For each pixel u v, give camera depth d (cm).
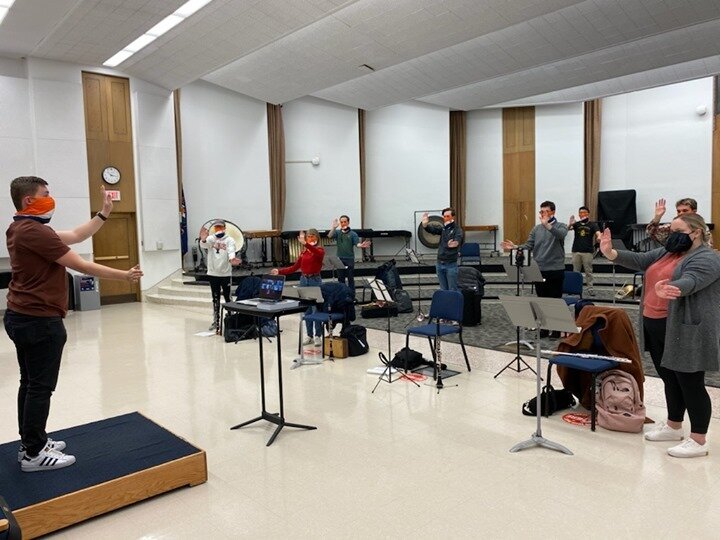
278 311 329
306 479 288
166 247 1027
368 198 1338
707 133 1170
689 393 299
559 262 545
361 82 1085
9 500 237
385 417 380
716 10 736
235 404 415
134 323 782
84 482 253
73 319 823
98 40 807
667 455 308
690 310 289
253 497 269
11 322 257
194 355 579
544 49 881
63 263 254
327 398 425
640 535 229
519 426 359
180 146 1051
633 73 1029
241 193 1152
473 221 1434
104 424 328
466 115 1406
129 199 987
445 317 484
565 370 388
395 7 725
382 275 807
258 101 1166
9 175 865
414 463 305
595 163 1305
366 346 571
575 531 233
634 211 1248
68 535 238
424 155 1368
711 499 257
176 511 257
